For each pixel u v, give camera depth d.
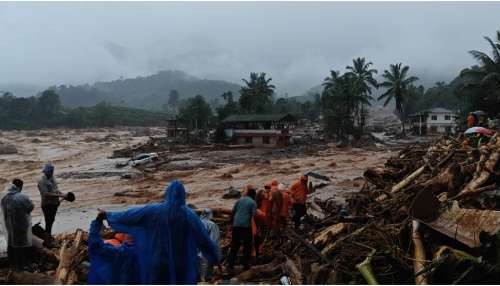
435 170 13.40
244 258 8.91
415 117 100.31
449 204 8.19
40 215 21.30
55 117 175.38
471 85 51.94
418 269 7.35
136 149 66.81
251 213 8.94
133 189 31.30
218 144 70.19
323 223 11.64
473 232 7.30
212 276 8.30
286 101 145.00
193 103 89.06
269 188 11.78
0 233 12.82
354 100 81.19
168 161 49.28
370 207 12.01
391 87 88.81
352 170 38.00
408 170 15.82
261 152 60.03
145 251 5.34
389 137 92.19
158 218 5.38
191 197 26.69
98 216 5.81
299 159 49.53
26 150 76.00
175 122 90.06
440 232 7.72
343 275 7.71
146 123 193.75
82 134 135.00
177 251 5.35
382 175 15.84
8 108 171.00
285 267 8.23
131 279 5.65
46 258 9.48
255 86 94.31
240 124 74.38
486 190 9.93
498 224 7.07
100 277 5.65
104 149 78.75
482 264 6.66
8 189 8.97
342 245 8.96
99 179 37.53
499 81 50.00
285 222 11.13
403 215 9.97
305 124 130.25
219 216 13.24
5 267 9.03
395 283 7.48
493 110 51.44
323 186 27.28
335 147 65.50
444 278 6.96
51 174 11.73
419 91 144.00
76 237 9.81
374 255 7.89
